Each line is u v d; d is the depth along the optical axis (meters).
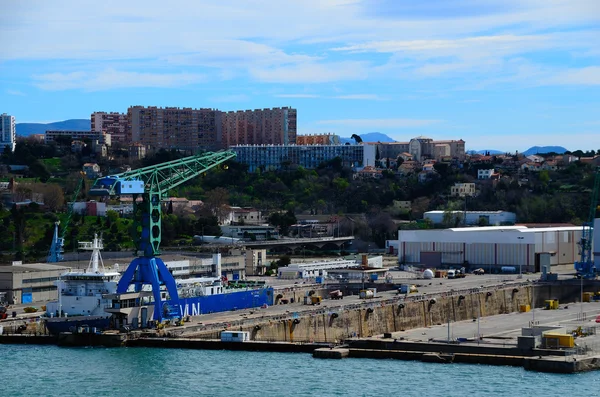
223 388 190.00
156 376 199.12
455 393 184.12
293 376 198.50
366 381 193.88
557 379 193.00
